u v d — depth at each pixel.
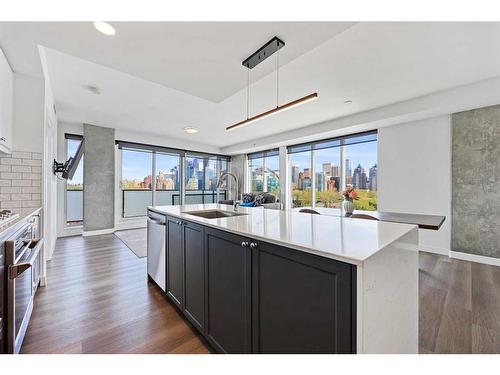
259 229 1.38
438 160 3.83
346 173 5.46
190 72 2.22
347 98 3.67
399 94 3.50
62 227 5.07
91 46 1.81
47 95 2.84
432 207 3.89
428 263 3.36
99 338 1.66
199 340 1.67
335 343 0.89
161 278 2.34
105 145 5.55
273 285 1.15
